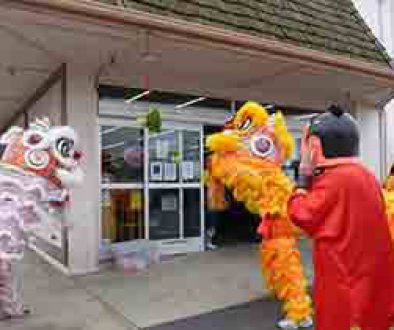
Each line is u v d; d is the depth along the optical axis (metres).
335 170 2.80
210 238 8.61
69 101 6.61
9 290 4.80
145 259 7.09
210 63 6.81
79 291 5.74
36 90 8.72
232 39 6.00
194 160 8.28
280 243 4.73
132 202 7.67
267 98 8.79
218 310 5.05
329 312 2.71
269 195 4.84
